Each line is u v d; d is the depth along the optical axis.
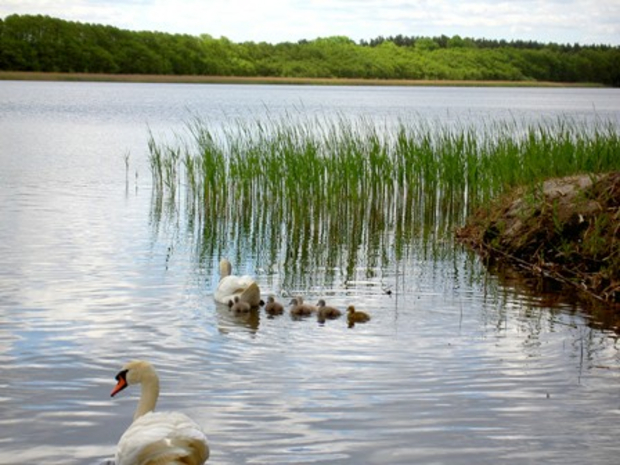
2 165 34.84
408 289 16.52
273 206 24.48
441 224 24.16
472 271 18.36
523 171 23.47
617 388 10.95
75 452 8.86
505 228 20.88
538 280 17.61
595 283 16.69
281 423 9.62
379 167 25.72
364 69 172.50
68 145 44.28
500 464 8.72
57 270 17.05
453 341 12.94
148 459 7.59
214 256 19.12
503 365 11.80
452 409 10.12
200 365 11.57
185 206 25.91
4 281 15.97
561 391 10.80
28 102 89.62
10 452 8.83
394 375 11.28
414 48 179.00
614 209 19.11
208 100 105.94
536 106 99.88
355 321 13.94
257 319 14.02
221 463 8.62
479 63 177.75
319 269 18.22
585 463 8.78
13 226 21.83
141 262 18.16
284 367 11.55
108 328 13.18
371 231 22.88
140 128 56.62
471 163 25.64
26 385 10.67
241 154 26.77
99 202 26.25
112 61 159.12
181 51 164.12
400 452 8.94
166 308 14.48
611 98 142.00
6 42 153.62
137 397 10.38
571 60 180.38
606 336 13.41
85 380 10.90
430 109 87.25
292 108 85.62
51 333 12.81
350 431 9.44
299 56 172.88
